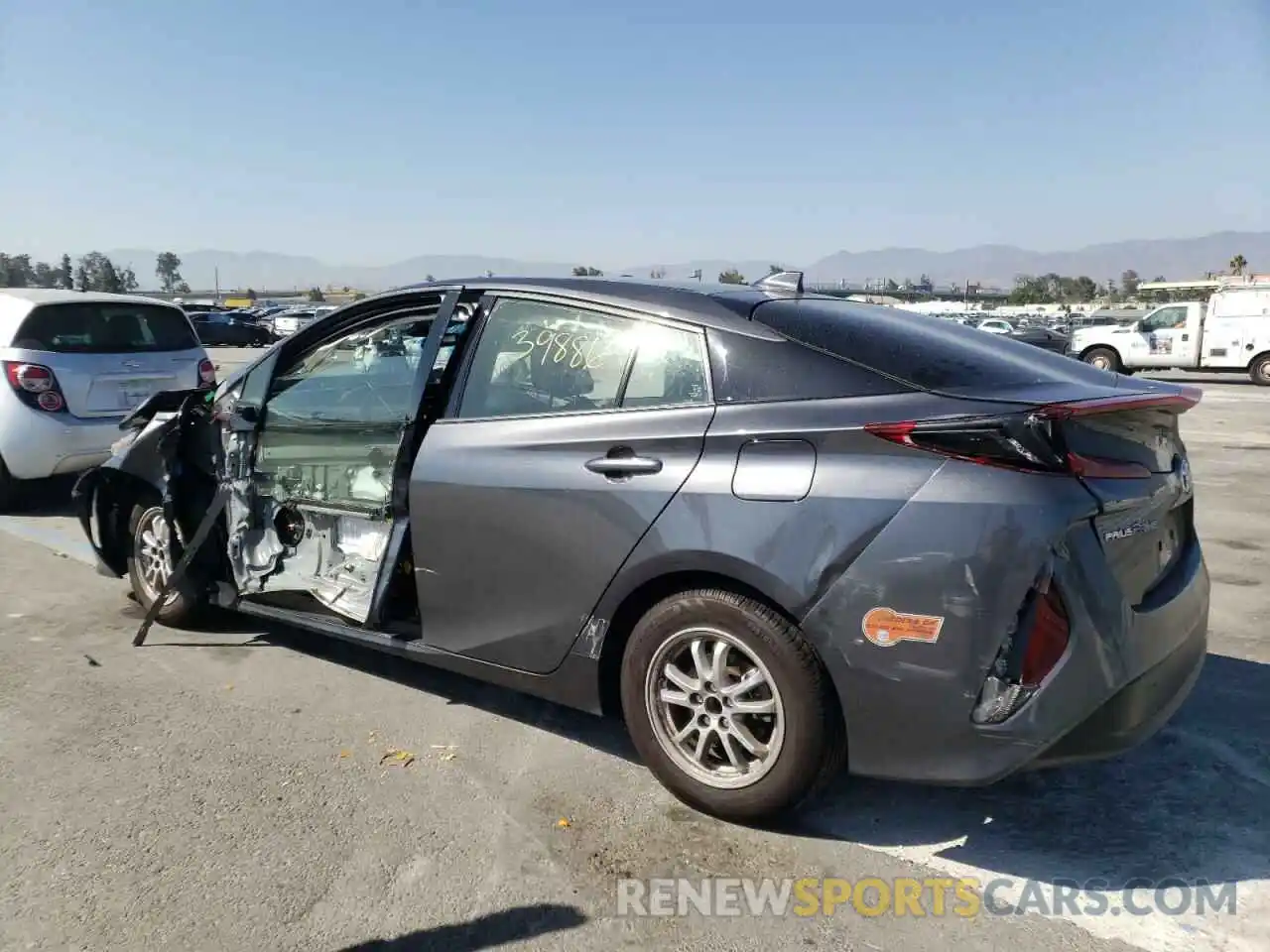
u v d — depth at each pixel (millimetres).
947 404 2676
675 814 3094
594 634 3178
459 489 3424
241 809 3129
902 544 2590
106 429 7629
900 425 2658
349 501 3973
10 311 7480
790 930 2533
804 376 2895
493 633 3426
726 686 2930
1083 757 2615
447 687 4156
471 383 3572
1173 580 3006
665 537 2928
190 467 4660
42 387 7379
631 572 3023
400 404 3896
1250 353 22609
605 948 2467
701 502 2877
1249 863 2811
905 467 2633
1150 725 2744
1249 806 3125
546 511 3211
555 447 3240
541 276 3691
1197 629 3062
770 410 2877
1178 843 2918
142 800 3186
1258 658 4418
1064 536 2529
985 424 2576
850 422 2730
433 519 3516
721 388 2992
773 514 2754
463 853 2879
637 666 3088
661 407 3090
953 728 2594
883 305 3779
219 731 3715
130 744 3602
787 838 2957
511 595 3350
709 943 2484
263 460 4293
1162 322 23891
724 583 2904
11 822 3049
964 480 2568
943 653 2564
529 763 3457
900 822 3047
